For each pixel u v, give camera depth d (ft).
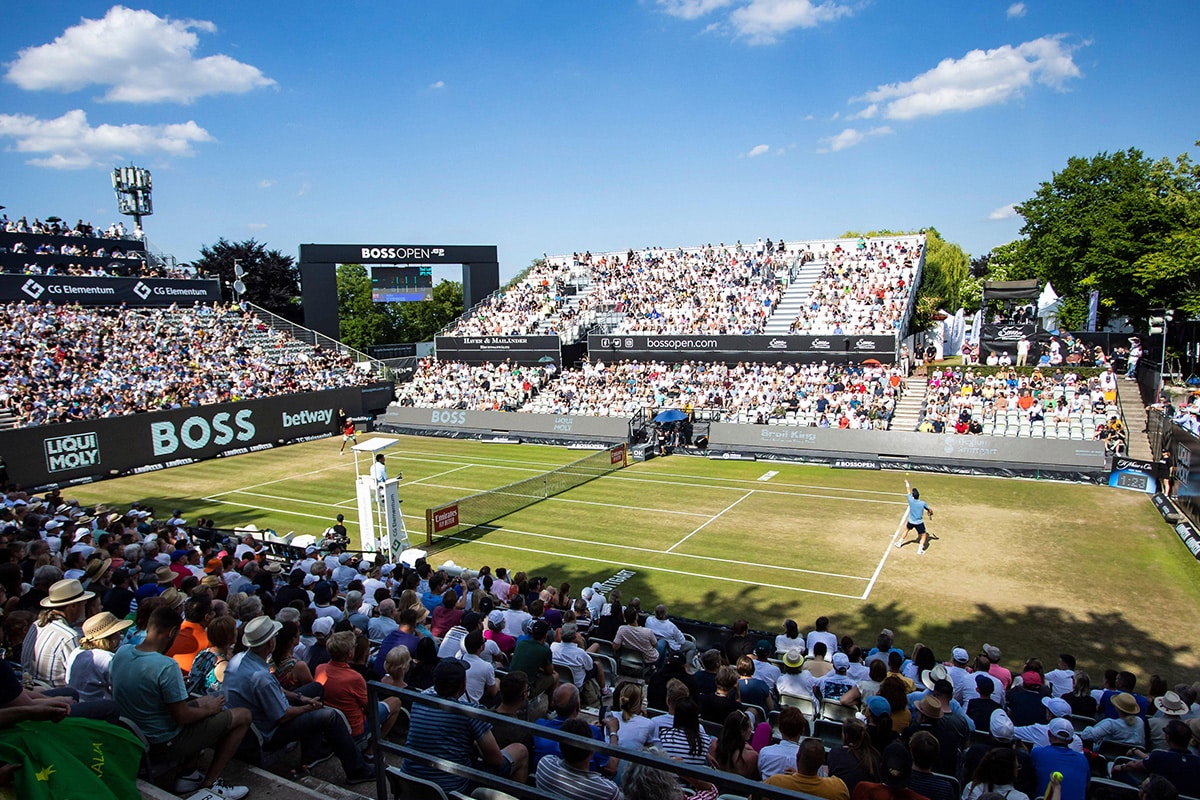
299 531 97.35
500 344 195.42
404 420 178.81
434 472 131.85
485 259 226.17
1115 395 132.16
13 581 36.11
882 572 76.23
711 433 144.77
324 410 173.37
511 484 113.80
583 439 155.74
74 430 129.59
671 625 48.88
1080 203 194.08
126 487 125.90
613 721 30.25
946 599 68.85
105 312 174.60
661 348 177.27
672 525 94.79
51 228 197.06
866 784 22.08
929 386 146.20
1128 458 113.29
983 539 85.92
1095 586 70.74
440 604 49.55
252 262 286.25
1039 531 88.33
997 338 164.35
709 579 75.61
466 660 32.12
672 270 209.67
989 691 37.55
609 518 98.94
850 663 43.34
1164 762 28.89
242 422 156.04
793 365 160.76
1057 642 59.77
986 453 122.42
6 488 103.40
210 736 22.08
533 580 55.88
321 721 25.35
